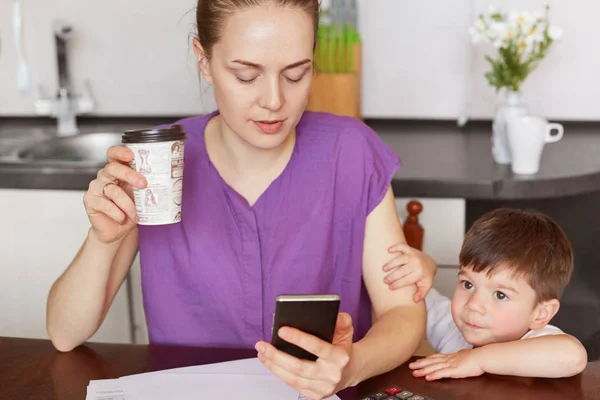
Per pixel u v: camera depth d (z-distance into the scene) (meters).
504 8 2.69
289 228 1.42
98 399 1.11
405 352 1.24
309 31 1.16
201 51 1.28
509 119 2.15
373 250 1.44
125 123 2.92
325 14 2.67
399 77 2.81
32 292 2.38
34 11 2.90
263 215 1.41
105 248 1.27
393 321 1.30
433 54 2.77
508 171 2.18
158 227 1.42
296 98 1.20
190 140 1.43
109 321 2.36
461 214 2.20
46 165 2.31
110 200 1.16
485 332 1.46
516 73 2.28
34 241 2.34
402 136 2.69
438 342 1.71
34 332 2.42
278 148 1.39
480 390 1.14
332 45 2.57
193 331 1.45
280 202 1.42
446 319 1.70
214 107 2.81
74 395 1.13
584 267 2.40
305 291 1.43
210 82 1.29
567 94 2.74
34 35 2.92
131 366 1.24
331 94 2.56
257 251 1.41
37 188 2.27
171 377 1.18
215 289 1.42
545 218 1.52
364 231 1.45
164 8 2.84
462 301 1.50
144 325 2.36
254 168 1.40
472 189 2.10
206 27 1.19
